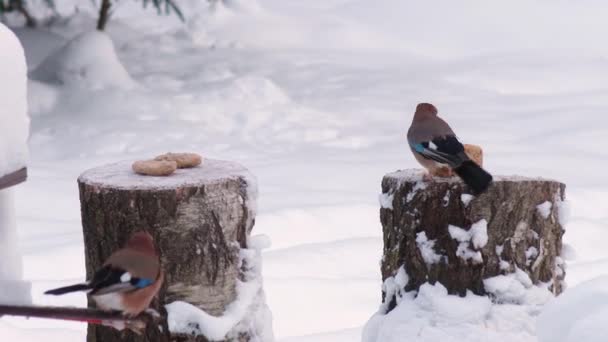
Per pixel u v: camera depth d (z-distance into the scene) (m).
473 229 5.43
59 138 14.66
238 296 5.16
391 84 18.38
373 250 9.02
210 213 5.02
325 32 22.42
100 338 5.26
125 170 5.39
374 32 22.78
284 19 22.89
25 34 20.20
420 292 5.54
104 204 4.97
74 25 21.50
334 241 9.21
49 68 17.06
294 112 16.25
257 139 15.12
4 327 6.78
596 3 25.00
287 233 9.54
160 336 5.02
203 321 4.98
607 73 19.28
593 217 10.55
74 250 8.72
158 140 14.59
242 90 16.94
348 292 8.00
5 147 4.37
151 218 4.94
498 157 13.41
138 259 4.16
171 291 5.00
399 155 13.88
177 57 20.03
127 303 4.15
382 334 5.53
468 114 16.38
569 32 23.14
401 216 5.63
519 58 20.30
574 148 14.20
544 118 15.92
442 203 5.46
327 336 6.93
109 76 16.97
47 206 10.66
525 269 5.52
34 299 7.47
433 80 18.67
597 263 8.63
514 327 5.34
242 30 22.00
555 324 4.16
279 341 6.80
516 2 24.75
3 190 4.63
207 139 14.81
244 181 5.20
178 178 5.13
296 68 19.50
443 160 5.47
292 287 7.96
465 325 5.33
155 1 19.70
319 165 13.14
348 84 18.39
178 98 16.52
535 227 5.52
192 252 4.99
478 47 22.27
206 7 23.12
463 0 24.58
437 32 22.97
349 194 11.13
